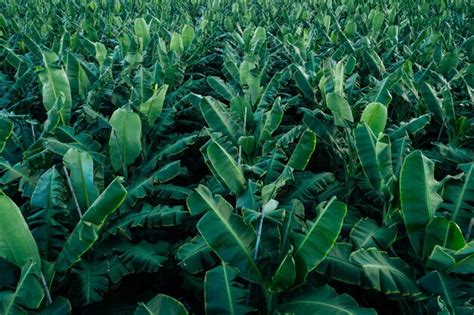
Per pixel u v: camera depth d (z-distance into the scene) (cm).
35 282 302
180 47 905
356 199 520
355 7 1477
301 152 451
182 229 483
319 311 307
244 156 532
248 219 353
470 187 379
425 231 354
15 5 1322
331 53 902
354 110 587
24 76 691
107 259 394
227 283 322
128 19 1233
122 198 345
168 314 287
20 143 530
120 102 701
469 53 896
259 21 1348
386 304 413
